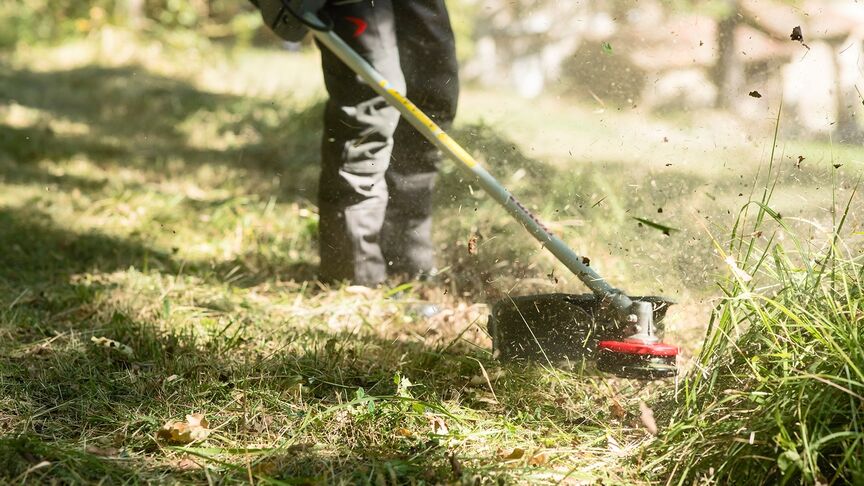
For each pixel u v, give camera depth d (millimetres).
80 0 21141
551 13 16578
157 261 6293
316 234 6871
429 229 5730
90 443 3658
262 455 3574
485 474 3391
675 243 5516
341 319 5262
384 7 5203
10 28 20188
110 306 5270
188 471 3467
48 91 14320
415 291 5633
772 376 3408
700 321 4863
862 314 3480
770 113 11000
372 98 5273
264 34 20828
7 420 3812
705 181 7027
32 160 9578
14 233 6836
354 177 5469
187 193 8344
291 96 12789
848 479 3104
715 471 3320
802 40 4223
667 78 12805
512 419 3938
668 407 3871
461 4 17672
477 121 9836
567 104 12266
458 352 4758
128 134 11180
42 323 4980
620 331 4148
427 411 3965
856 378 3250
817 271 3773
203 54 18438
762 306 3748
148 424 3812
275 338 4824
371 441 3711
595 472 3490
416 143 5559
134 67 17000
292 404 4008
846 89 11703
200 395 4066
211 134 11062
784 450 3170
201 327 4965
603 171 7500
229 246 6684
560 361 4383
